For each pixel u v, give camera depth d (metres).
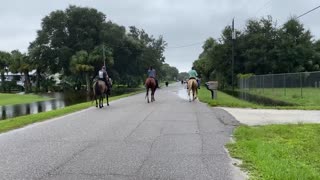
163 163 9.16
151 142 11.74
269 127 14.33
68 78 90.06
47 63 90.25
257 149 10.17
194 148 10.88
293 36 69.94
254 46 69.31
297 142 11.34
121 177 8.02
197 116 18.36
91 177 8.02
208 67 76.38
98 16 93.50
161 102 28.08
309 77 51.03
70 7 92.62
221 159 9.55
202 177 8.02
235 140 12.10
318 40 77.88
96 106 24.86
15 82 94.31
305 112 20.59
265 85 52.41
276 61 68.44
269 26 70.25
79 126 15.31
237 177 7.99
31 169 8.65
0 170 8.59
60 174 8.24
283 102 31.56
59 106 42.75
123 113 20.05
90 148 10.88
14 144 11.61
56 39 89.62
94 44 92.44
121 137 12.60
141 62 107.44
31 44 91.94
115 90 78.06
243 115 19.12
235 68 71.00
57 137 12.73
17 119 18.22
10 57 91.94
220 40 73.25
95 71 89.25
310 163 8.81
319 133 12.95
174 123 15.91
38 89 92.75
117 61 98.56
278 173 7.76
